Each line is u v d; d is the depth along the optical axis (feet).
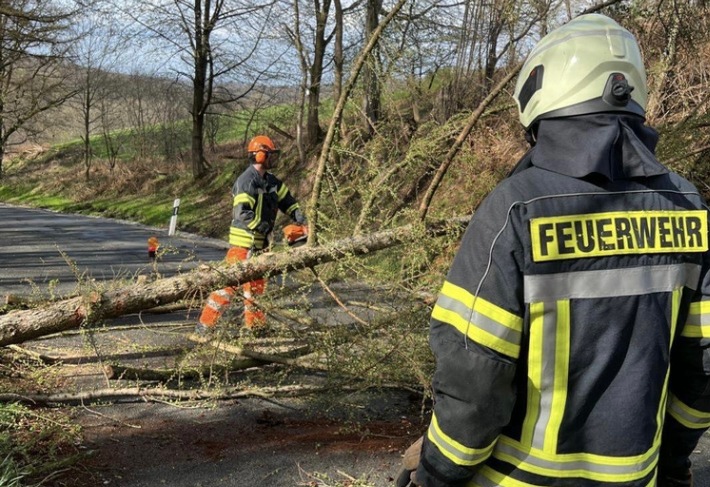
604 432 4.23
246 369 13.85
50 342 15.49
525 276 4.12
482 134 14.92
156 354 14.96
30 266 30.86
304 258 11.80
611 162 4.31
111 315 11.45
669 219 4.42
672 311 4.43
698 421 4.84
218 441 10.86
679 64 20.56
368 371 11.71
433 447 4.44
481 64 25.08
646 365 4.26
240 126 94.53
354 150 14.08
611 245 4.23
